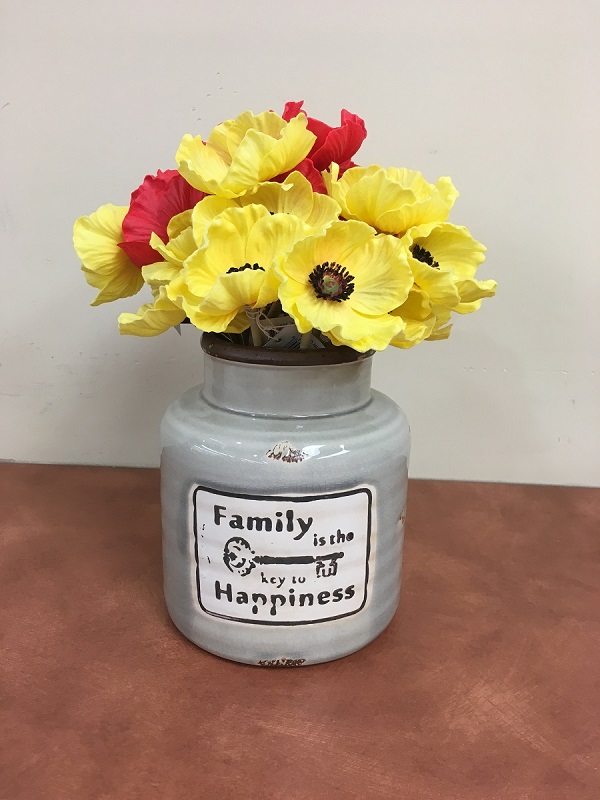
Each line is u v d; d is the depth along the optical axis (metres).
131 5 0.60
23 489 0.69
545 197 0.64
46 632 0.47
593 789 0.35
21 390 0.72
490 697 0.42
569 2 0.59
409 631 0.48
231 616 0.42
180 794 0.34
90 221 0.42
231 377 0.41
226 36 0.61
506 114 0.62
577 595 0.53
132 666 0.44
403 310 0.39
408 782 0.35
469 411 0.71
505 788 0.35
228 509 0.40
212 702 0.41
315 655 0.43
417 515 0.66
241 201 0.38
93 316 0.69
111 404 0.72
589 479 0.73
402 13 0.60
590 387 0.70
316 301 0.35
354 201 0.38
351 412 0.42
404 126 0.63
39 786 0.34
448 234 0.39
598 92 0.61
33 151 0.64
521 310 0.68
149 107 0.63
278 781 0.35
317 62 0.61
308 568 0.41
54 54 0.61
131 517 0.64
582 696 0.42
